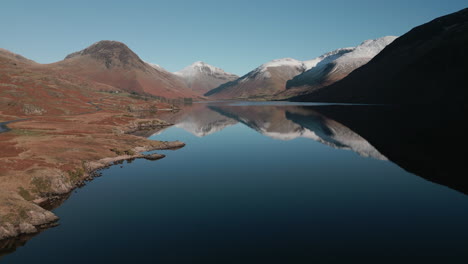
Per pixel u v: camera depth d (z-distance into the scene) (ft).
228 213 113.50
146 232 97.60
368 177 164.76
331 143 283.38
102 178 162.20
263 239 93.04
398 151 228.84
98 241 92.17
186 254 83.97
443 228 100.37
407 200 127.85
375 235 95.76
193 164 197.98
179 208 118.83
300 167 191.11
